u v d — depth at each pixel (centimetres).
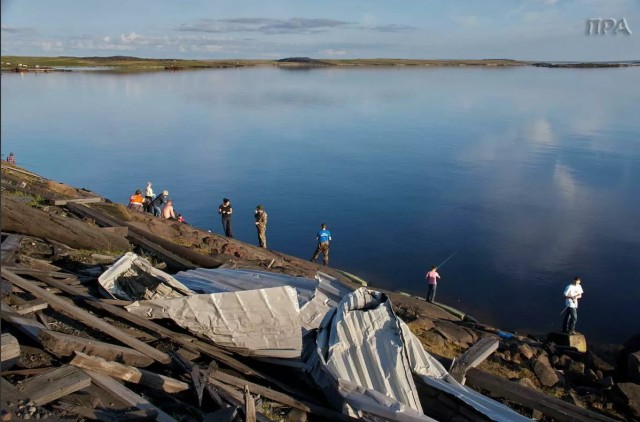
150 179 4116
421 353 943
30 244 1339
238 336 977
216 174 4322
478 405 873
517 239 2989
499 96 11650
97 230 1484
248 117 7862
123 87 13175
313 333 1008
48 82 13600
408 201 3684
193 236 2045
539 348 1406
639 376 1298
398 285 2436
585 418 997
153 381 809
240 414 749
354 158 5016
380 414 814
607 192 3881
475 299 2306
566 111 8725
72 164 4516
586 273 2570
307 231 3117
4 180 1970
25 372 758
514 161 4884
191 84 15062
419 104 9988
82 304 1050
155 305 998
